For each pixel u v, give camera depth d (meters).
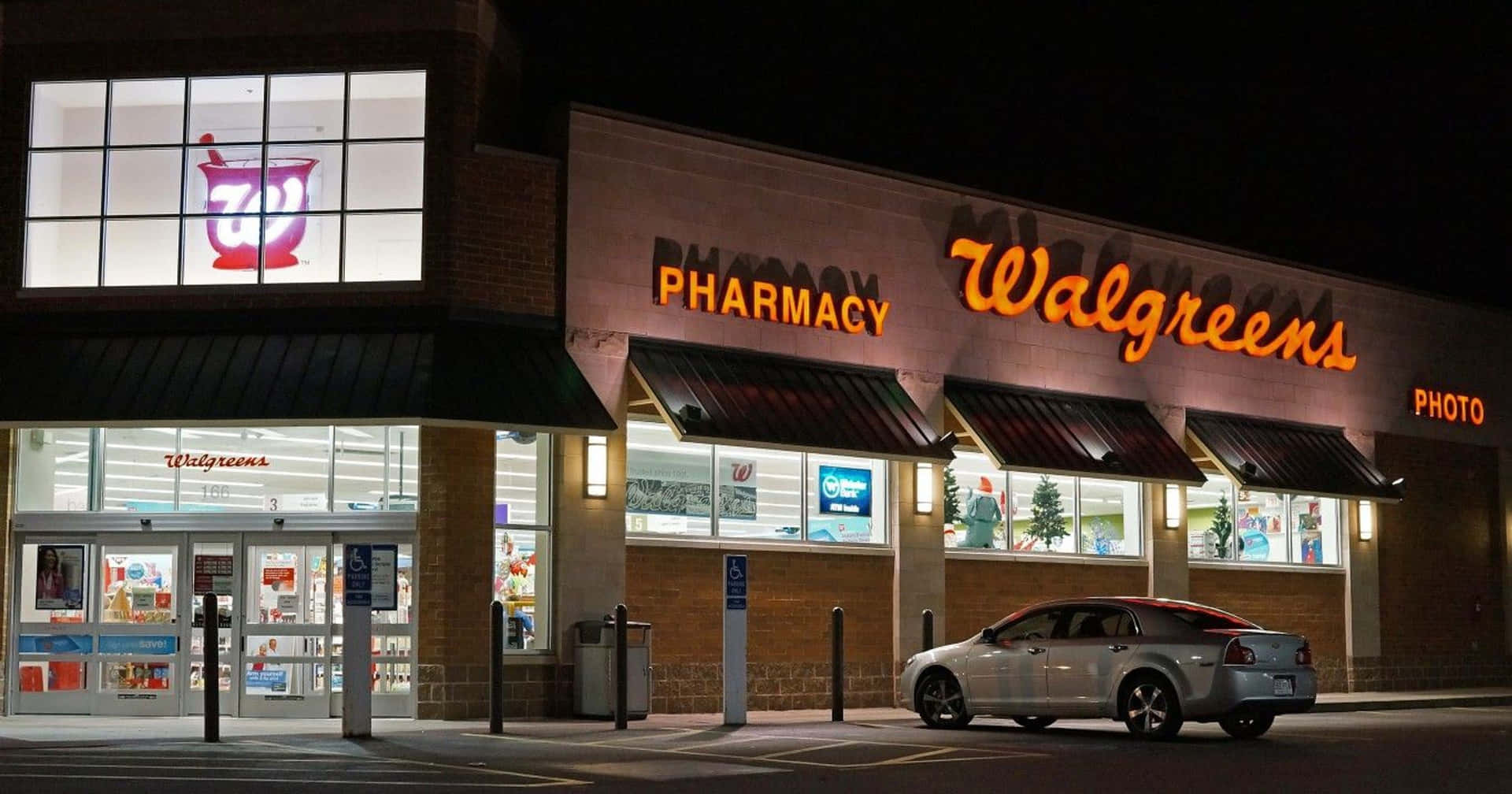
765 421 22.69
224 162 21.86
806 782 13.10
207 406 20.02
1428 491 33.53
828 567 24.50
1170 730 17.66
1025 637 19.20
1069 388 27.56
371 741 16.95
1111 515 28.28
